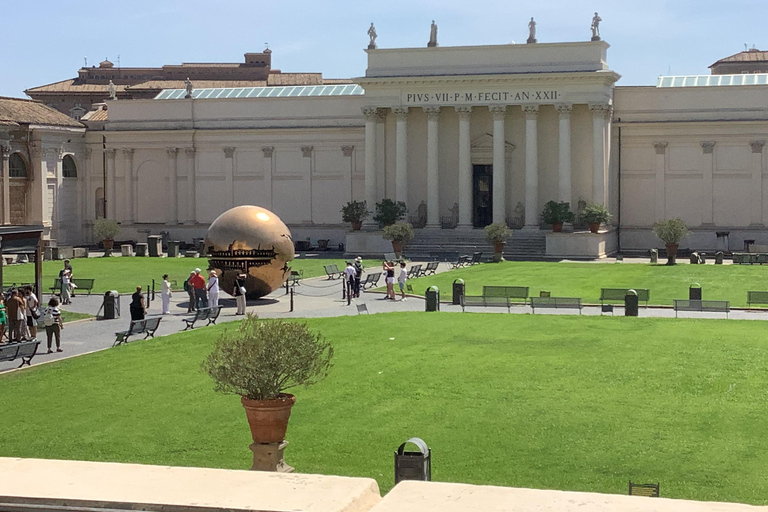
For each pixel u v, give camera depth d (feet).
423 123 329.31
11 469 27.30
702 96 316.81
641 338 132.05
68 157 353.31
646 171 322.55
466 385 105.29
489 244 309.01
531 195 312.91
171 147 353.51
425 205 328.29
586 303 182.50
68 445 86.22
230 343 70.64
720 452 81.51
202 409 98.02
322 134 344.69
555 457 80.89
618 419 91.76
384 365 115.55
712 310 161.68
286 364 68.18
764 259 262.47
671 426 89.30
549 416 93.04
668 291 200.34
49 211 338.95
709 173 317.42
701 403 96.89
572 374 109.91
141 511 24.70
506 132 323.98
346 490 25.46
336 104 343.26
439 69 318.65
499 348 125.70
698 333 135.85
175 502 24.70
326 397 101.30
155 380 110.42
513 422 91.30
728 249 314.55
